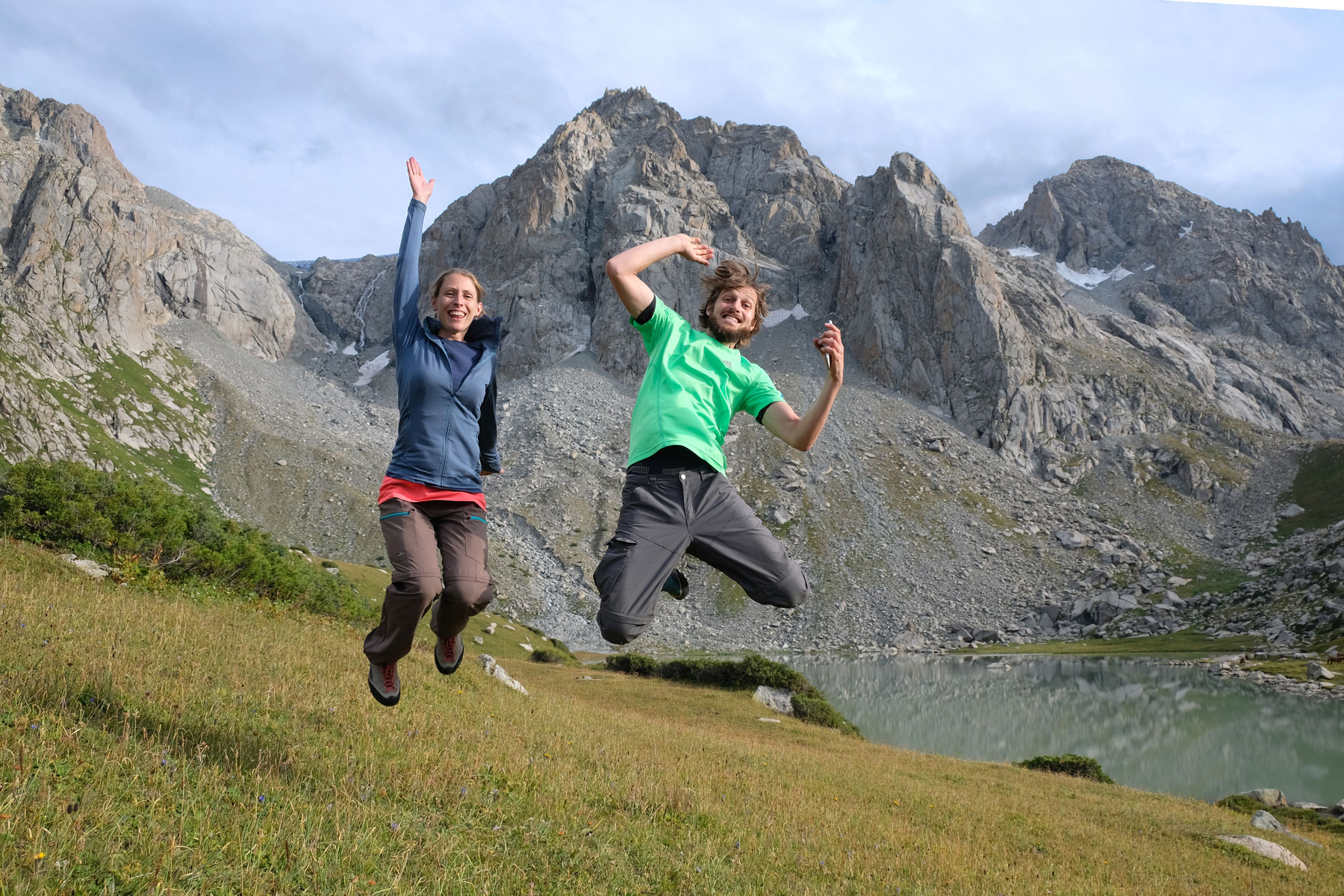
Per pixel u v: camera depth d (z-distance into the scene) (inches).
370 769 256.8
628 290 175.9
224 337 7490.2
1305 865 622.5
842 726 1362.0
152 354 6225.4
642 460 167.8
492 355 215.6
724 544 162.4
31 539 721.6
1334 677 2524.6
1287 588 3727.9
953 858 379.2
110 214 6427.2
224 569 827.4
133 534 778.2
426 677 556.4
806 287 7696.9
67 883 129.1
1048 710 2230.6
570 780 329.1
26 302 5561.0
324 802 207.6
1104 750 1708.9
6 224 5826.8
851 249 7278.5
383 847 184.2
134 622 436.8
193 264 7578.7
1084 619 4069.9
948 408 6250.0
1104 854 515.2
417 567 189.0
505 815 247.1
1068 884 393.4
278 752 250.4
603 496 5428.2
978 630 3991.1
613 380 7081.7
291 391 7239.2
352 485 5182.1
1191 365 7145.7
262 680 362.3
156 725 236.1
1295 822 967.0
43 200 5969.5
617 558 156.2
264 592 887.1
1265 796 1080.2
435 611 207.3
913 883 305.4
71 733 199.2
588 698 1212.5
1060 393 6210.6
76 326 5733.3
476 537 204.7
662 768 444.1
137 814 164.2
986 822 549.6
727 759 588.7
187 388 6136.8
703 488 164.9
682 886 223.9
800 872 279.6
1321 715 2066.9
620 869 223.0
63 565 621.0
